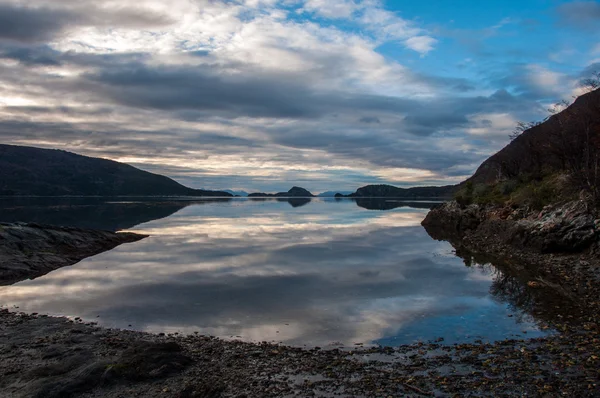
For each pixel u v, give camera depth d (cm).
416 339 1145
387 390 823
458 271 2114
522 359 955
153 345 998
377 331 1220
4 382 857
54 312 1445
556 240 2227
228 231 4325
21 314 1413
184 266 2320
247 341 1146
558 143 3288
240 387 841
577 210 2284
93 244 3038
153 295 1670
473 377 871
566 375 851
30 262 2266
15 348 1073
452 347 1070
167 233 4112
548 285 1709
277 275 2056
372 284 1839
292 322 1316
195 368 938
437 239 3547
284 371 925
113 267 2305
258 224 5256
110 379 848
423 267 2245
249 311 1439
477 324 1255
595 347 998
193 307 1495
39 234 2773
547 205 2722
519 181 4000
